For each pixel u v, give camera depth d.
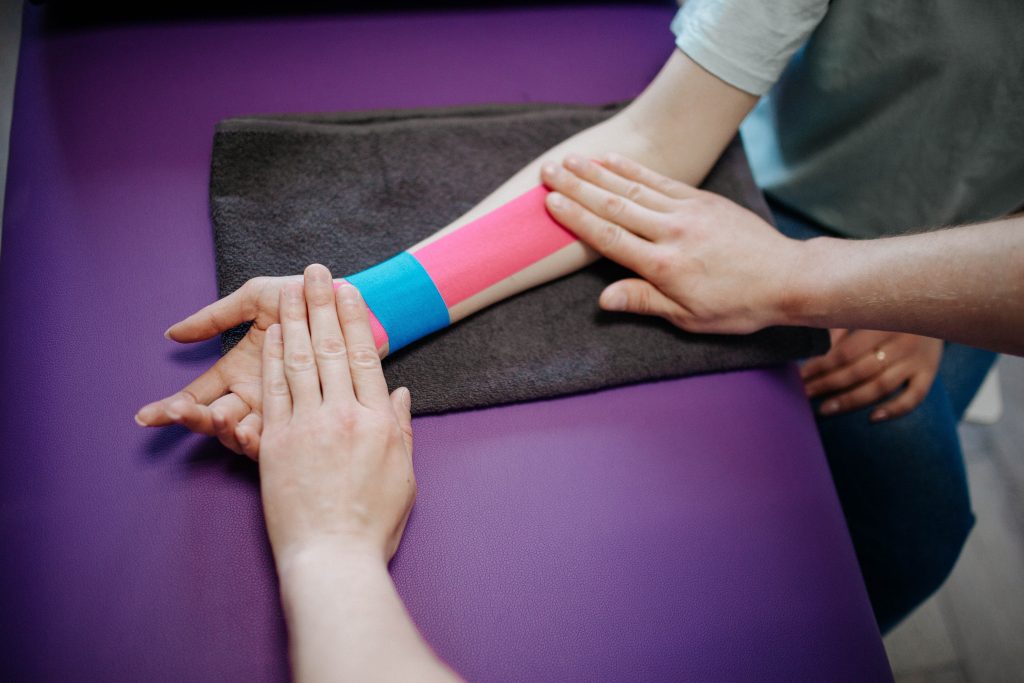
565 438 0.67
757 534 0.66
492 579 0.60
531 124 0.82
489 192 0.77
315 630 0.45
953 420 0.92
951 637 1.12
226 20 0.85
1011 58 0.68
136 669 0.53
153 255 0.69
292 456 0.53
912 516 0.87
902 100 0.77
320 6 0.88
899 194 0.83
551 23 0.94
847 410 0.89
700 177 0.77
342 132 0.77
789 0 0.66
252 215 0.70
